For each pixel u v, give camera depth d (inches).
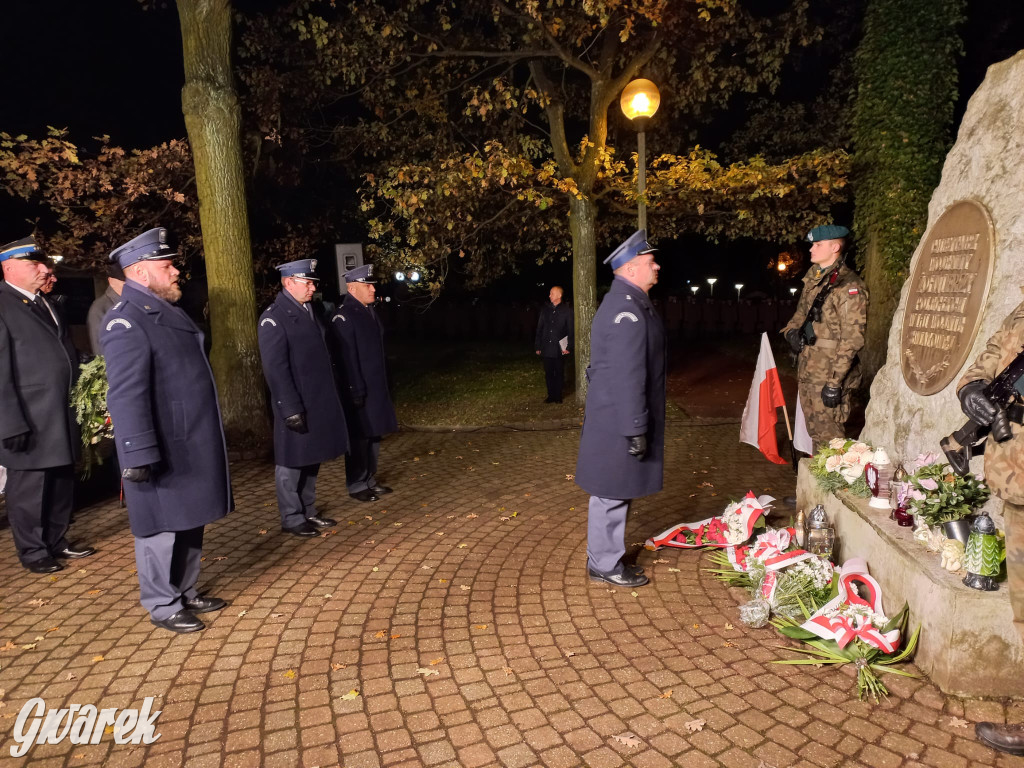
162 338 143.6
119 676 131.6
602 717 116.3
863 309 181.2
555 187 400.8
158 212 382.0
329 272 539.5
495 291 1061.1
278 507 221.1
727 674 128.0
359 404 231.0
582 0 330.3
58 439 177.8
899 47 382.6
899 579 133.0
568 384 502.9
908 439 164.6
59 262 362.6
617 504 161.5
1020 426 97.5
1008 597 115.3
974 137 157.0
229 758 108.3
